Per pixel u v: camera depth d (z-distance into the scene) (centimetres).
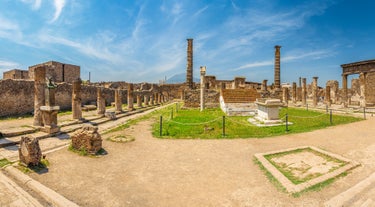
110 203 387
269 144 796
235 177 500
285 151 687
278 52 2623
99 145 684
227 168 559
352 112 1866
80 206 374
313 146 743
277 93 2338
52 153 657
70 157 627
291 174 507
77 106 1266
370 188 420
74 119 1254
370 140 820
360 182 447
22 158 539
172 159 634
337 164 566
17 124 1139
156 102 3372
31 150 525
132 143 819
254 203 383
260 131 1032
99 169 548
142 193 425
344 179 471
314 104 2538
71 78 3105
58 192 421
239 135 949
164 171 541
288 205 374
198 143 820
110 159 629
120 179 491
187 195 417
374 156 622
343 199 381
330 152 663
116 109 1789
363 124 1209
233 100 1872
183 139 886
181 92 4722
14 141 770
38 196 405
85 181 475
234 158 639
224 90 2003
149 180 487
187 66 2389
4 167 530
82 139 674
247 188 443
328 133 970
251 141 846
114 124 1289
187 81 2388
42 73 998
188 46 2391
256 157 632
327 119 1412
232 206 375
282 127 1127
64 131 976
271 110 1276
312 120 1376
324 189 427
